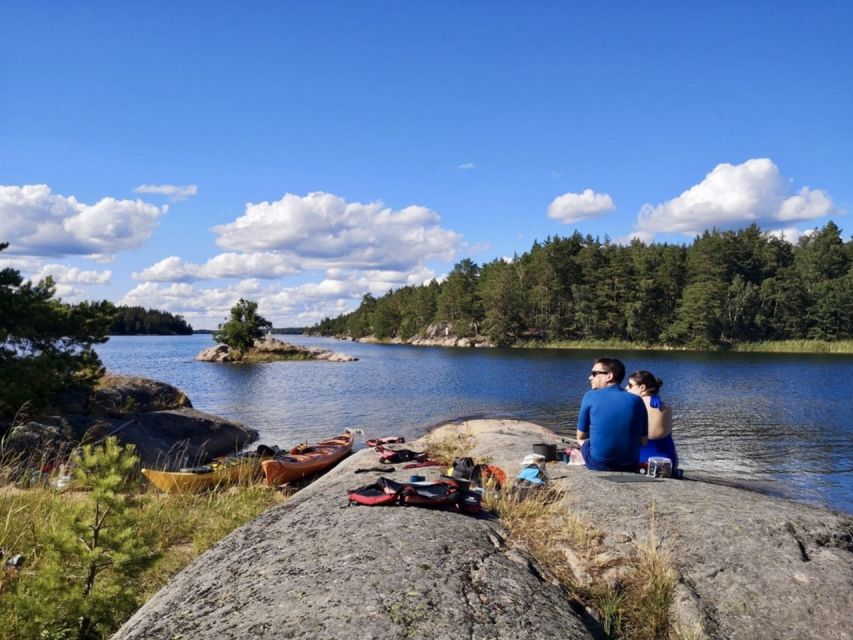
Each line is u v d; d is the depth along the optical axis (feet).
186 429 52.75
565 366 167.12
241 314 200.75
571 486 17.60
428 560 10.82
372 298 585.63
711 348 269.23
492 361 192.03
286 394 99.60
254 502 27.27
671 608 11.44
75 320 47.85
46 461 32.78
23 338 44.86
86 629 12.46
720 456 50.49
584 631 9.50
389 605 8.96
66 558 13.44
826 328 275.80
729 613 11.20
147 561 13.64
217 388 110.01
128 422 47.60
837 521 14.82
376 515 13.69
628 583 12.30
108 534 13.33
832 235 320.91
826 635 10.69
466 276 380.78
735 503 15.70
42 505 19.31
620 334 302.86
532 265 340.80
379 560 10.69
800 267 320.09
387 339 460.14
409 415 74.90
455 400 89.61
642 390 21.93
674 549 13.19
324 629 8.24
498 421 57.93
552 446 22.49
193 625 9.09
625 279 295.48
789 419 70.33
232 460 39.06
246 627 8.57
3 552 15.52
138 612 11.04
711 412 75.92
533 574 11.53
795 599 11.50
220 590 10.52
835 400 87.76
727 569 12.35
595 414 19.88
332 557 11.03
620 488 17.13
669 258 302.45
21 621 12.10
